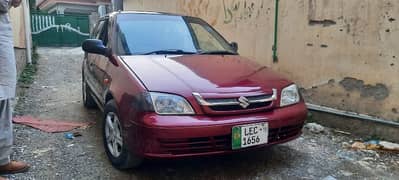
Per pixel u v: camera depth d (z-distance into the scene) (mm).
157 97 2912
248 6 5762
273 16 5348
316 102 4934
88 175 3256
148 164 3492
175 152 2859
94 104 5539
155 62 3508
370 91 4355
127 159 3180
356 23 4383
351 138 4395
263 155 3775
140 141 2906
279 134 3225
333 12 4586
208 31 4578
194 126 2822
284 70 5285
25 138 4184
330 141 4281
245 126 2971
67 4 21906
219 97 2957
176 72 3273
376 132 4328
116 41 3951
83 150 3854
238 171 3379
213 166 3473
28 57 9938
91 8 22562
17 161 3361
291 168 3473
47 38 17609
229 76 3316
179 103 2898
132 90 3068
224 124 2895
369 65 4324
